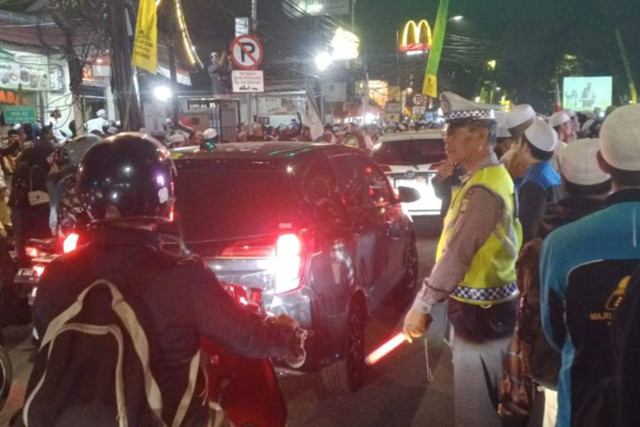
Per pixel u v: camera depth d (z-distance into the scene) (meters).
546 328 2.29
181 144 11.84
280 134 17.56
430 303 3.18
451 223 3.34
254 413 2.87
